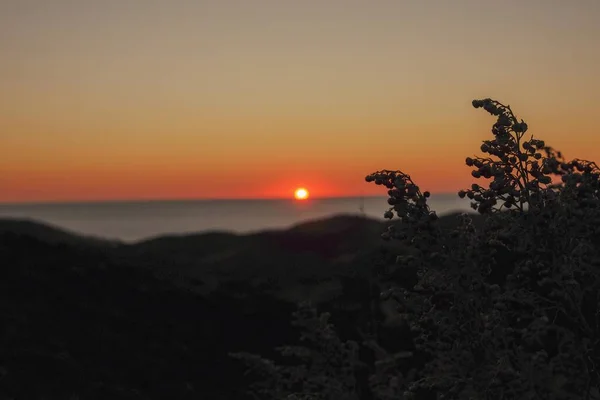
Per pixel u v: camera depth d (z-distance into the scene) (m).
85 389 12.58
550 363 3.10
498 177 3.36
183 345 16.48
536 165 3.36
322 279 22.25
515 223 3.34
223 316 19.22
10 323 15.62
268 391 3.44
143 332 17.09
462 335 3.26
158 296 20.53
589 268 3.25
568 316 3.21
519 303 3.25
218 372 14.81
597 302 3.27
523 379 2.97
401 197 3.44
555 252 3.30
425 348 3.31
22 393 12.02
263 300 20.98
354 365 3.39
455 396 3.16
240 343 17.08
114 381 13.59
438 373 3.23
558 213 3.28
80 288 19.72
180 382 14.02
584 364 3.07
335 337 3.42
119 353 15.20
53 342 14.99
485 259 3.35
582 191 3.23
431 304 3.37
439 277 3.30
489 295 3.25
